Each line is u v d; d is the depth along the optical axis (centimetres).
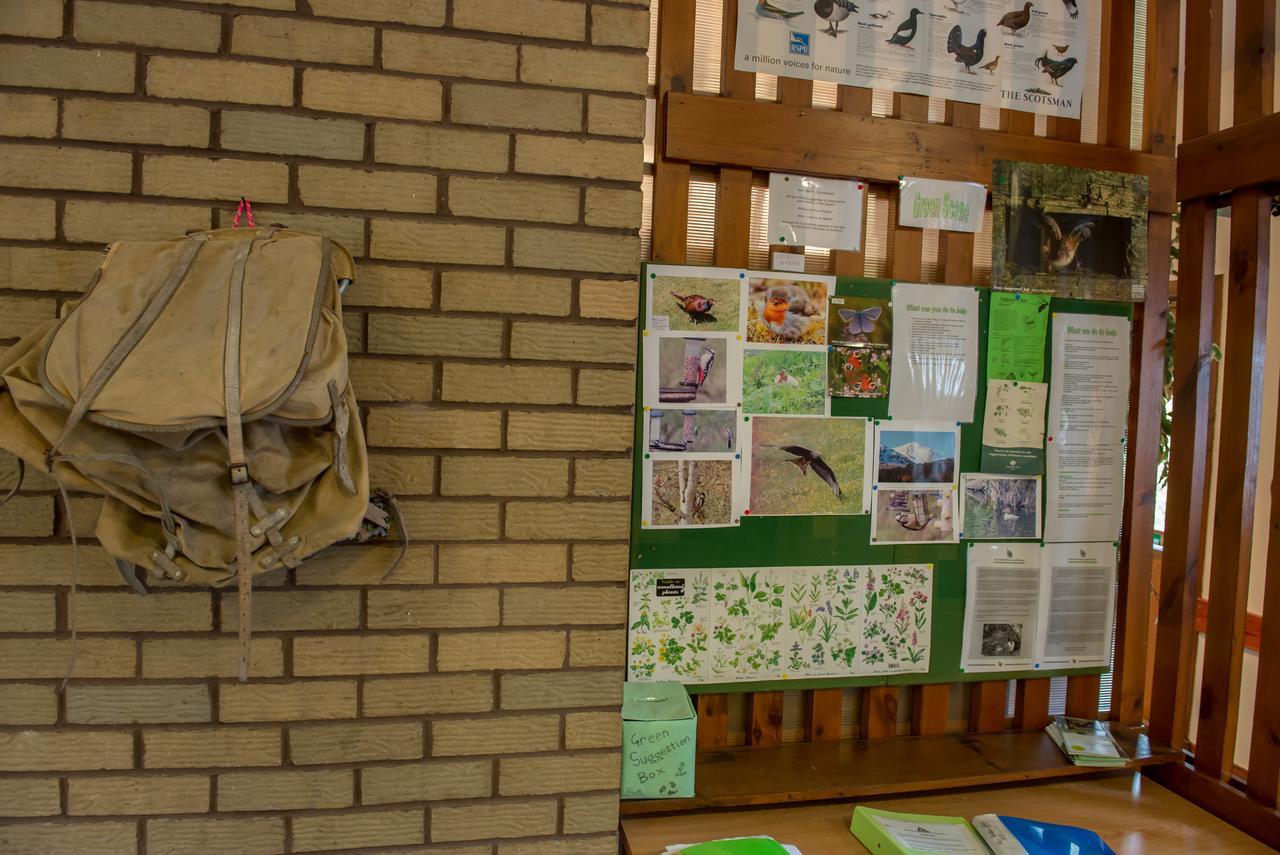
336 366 118
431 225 144
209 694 141
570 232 148
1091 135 226
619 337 150
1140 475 228
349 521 123
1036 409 219
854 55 206
